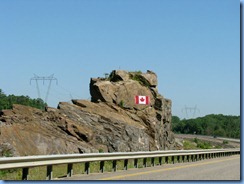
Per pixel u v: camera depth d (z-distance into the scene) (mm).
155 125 51469
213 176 24453
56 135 36875
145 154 31484
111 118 44938
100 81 53094
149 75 55750
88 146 37750
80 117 43188
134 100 52000
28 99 142375
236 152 62844
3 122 35094
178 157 39469
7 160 18234
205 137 164125
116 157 26969
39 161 20219
